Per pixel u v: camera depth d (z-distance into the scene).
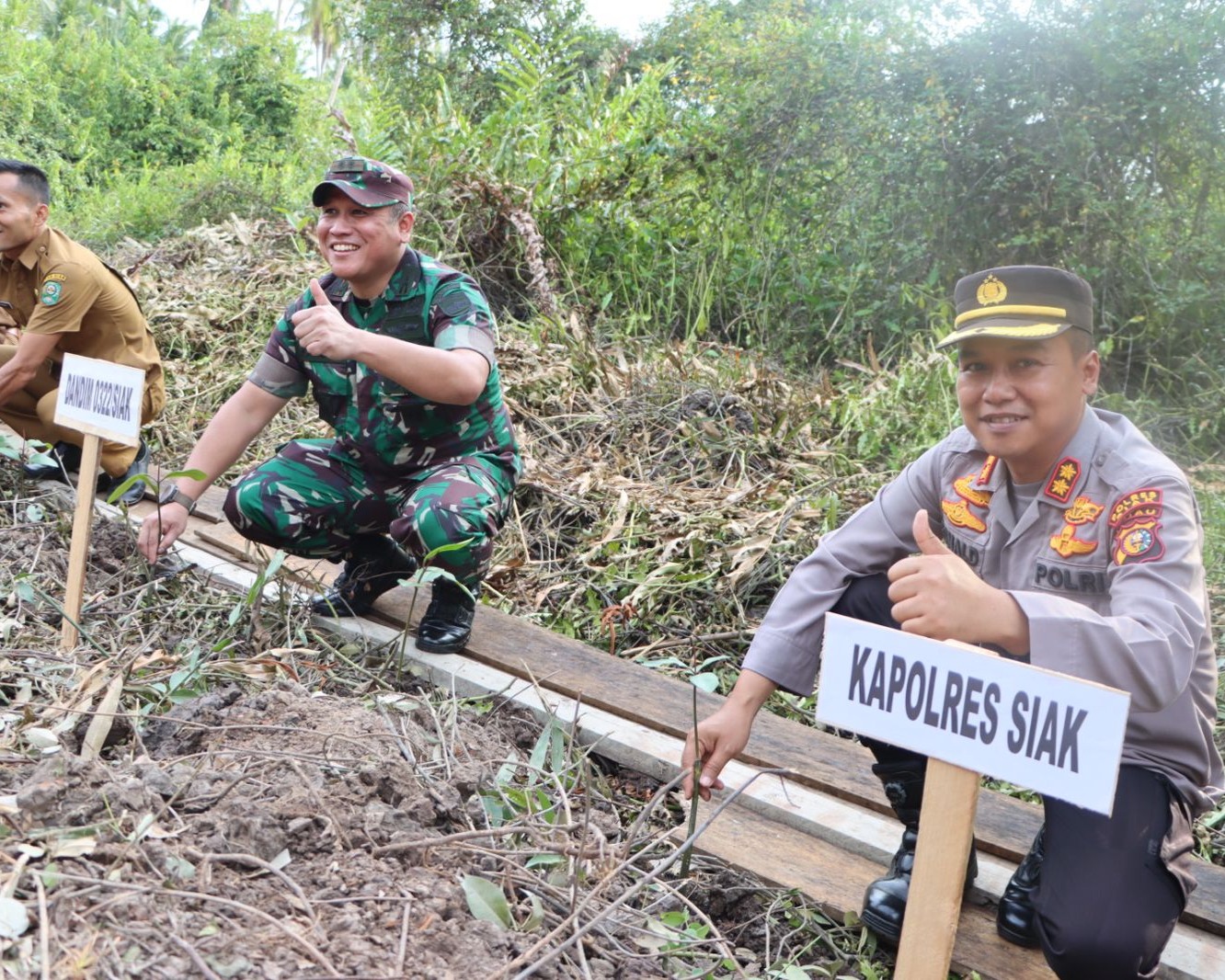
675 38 11.67
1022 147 6.84
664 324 7.29
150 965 1.39
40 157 15.88
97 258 4.07
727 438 4.79
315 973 1.44
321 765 2.02
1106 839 1.75
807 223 7.55
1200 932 2.07
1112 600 1.72
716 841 2.33
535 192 7.25
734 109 7.69
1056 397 1.81
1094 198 6.66
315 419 4.89
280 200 10.98
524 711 2.78
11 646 2.65
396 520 2.84
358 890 1.67
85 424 2.67
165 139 19.00
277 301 6.07
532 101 7.94
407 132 7.61
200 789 1.87
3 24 18.80
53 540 3.45
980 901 2.19
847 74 7.19
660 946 1.86
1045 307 1.77
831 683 1.61
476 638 3.12
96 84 19.12
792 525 3.87
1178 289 6.55
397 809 1.93
